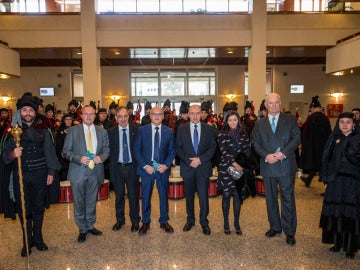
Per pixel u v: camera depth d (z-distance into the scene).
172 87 18.89
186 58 15.17
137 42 11.76
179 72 18.81
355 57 10.30
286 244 3.62
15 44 11.69
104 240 3.79
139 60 15.83
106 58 15.05
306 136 6.00
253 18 11.55
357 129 3.20
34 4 13.12
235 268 3.08
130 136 4.03
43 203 3.48
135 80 18.80
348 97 18.11
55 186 3.60
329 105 18.22
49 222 4.41
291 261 3.21
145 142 3.94
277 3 13.27
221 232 4.00
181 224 4.32
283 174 3.60
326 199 3.35
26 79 17.80
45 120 3.71
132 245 3.64
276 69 18.27
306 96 18.30
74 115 7.26
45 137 3.42
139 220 4.16
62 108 17.91
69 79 17.88
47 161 3.42
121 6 13.27
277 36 11.83
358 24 11.78
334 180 3.28
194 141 3.96
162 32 11.74
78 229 4.16
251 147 3.89
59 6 13.34
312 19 11.80
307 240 3.73
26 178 3.31
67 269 3.08
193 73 18.83
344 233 3.31
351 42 10.55
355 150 3.14
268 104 3.67
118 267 3.12
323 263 3.16
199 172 3.93
